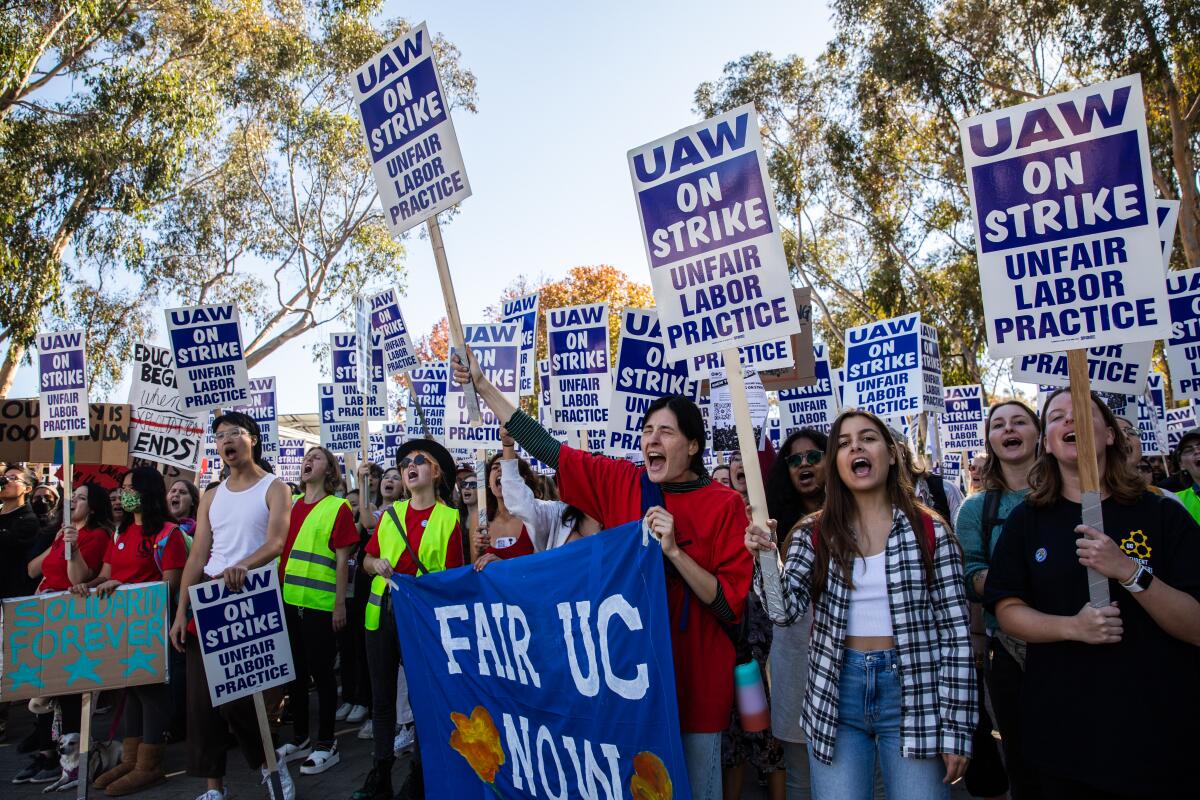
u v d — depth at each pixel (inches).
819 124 1024.2
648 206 143.3
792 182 1040.2
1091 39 681.6
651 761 118.0
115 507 278.8
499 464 213.5
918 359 320.2
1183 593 102.7
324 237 976.3
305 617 244.5
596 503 140.7
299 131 898.1
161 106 679.1
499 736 139.6
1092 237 115.0
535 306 368.2
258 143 911.0
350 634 302.2
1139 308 111.3
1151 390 410.6
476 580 144.8
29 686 185.0
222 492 215.2
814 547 128.3
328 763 237.8
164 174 691.4
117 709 237.1
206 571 211.3
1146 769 101.6
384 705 204.2
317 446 263.6
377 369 386.0
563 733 129.6
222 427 213.5
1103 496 114.9
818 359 353.4
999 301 119.4
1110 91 115.1
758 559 125.8
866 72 877.2
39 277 631.8
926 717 115.3
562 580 132.1
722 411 276.8
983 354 1106.7
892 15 797.9
